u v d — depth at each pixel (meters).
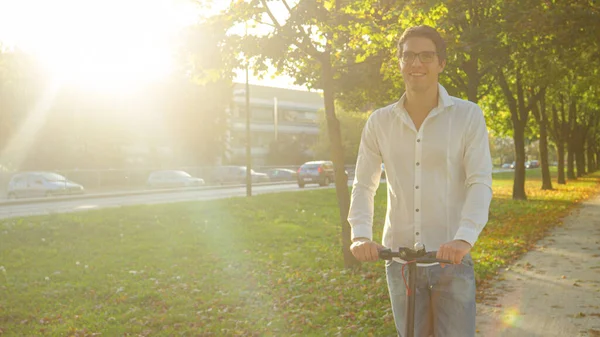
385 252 2.81
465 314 3.02
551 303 7.62
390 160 3.07
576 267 10.19
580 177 55.34
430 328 3.10
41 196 36.06
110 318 7.75
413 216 3.04
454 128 2.96
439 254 2.72
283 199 27.41
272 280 9.92
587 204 24.11
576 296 7.98
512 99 26.02
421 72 2.88
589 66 16.75
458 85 18.89
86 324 7.61
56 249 13.83
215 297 8.83
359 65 11.09
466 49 10.46
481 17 15.91
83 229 16.50
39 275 10.84
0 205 31.55
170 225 18.22
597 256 11.30
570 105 41.22
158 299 8.86
